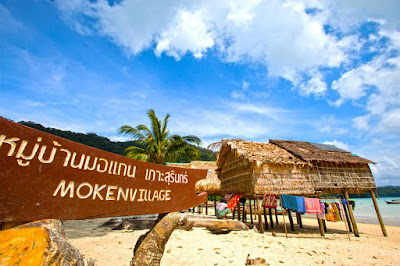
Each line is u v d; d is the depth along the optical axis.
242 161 14.20
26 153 1.65
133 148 22.53
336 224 23.17
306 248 9.00
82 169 1.96
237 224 11.32
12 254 1.51
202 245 8.02
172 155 22.31
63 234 2.07
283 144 16.86
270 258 7.00
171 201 2.80
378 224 23.47
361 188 15.39
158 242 2.77
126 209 2.24
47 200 1.70
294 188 13.23
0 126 1.55
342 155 17.00
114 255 6.68
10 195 1.53
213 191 19.84
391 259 8.30
